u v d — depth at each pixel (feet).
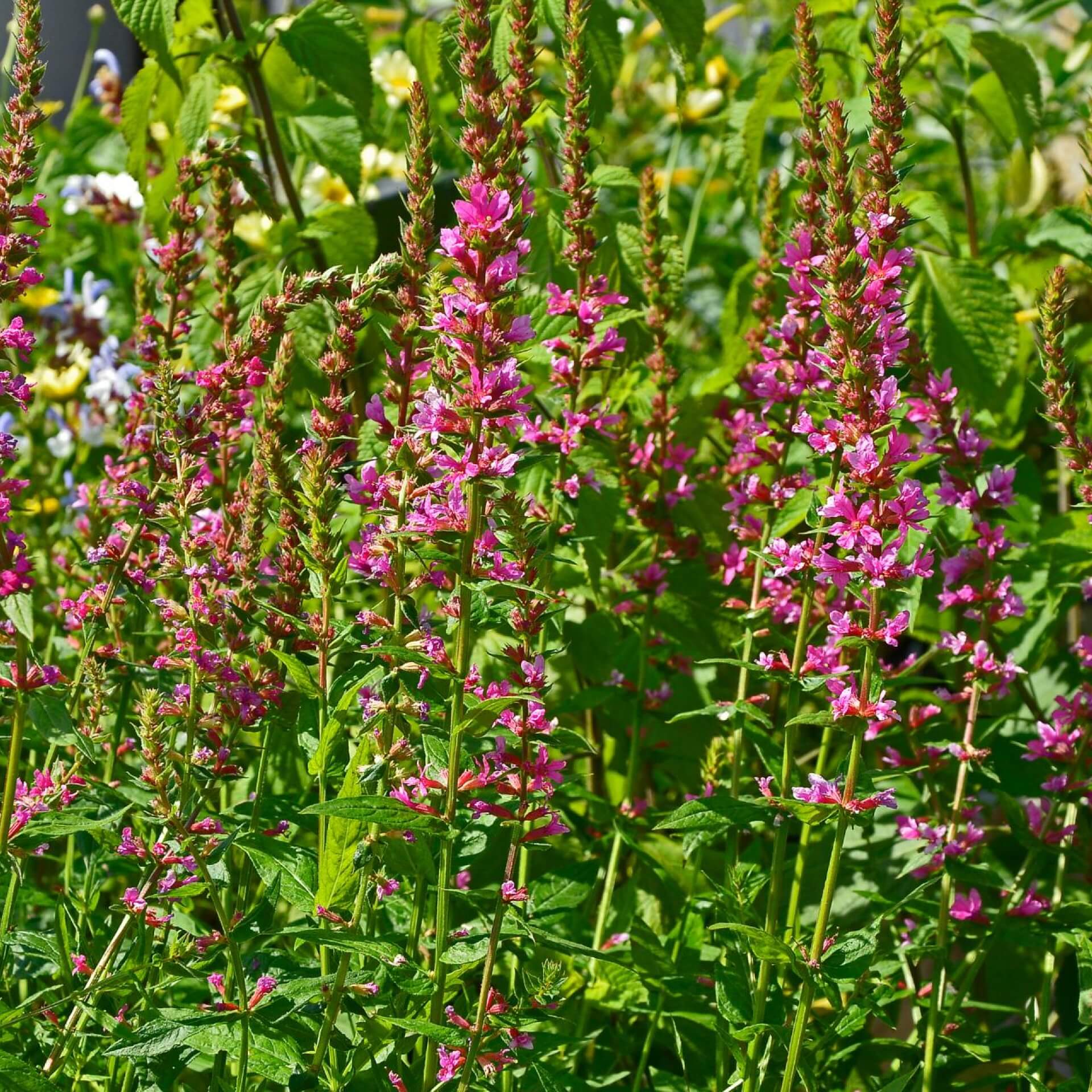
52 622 11.31
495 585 6.53
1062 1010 10.55
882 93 7.27
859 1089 9.96
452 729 6.69
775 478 10.16
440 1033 6.75
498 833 8.87
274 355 11.00
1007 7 20.44
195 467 7.91
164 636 9.12
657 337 10.62
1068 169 19.58
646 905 10.62
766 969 8.06
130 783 8.77
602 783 11.77
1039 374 12.53
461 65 6.59
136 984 7.54
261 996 7.08
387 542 7.11
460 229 6.40
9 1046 8.29
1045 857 9.72
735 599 9.87
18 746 7.18
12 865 7.39
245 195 13.15
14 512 7.23
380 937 7.81
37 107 7.15
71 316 14.47
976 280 11.71
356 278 7.44
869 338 7.05
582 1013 9.20
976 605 9.23
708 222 20.92
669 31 11.54
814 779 7.43
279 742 10.28
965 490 9.35
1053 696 12.18
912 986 9.58
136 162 12.16
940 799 9.48
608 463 10.19
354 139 12.09
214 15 12.84
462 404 6.45
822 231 8.63
